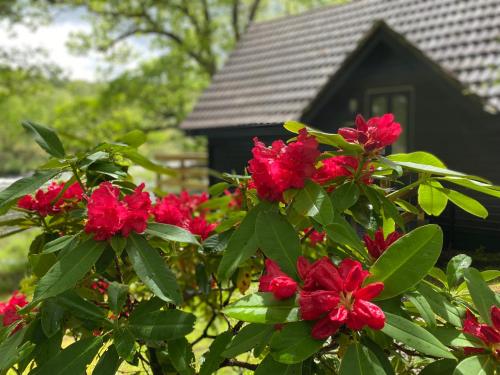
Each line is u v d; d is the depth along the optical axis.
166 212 1.78
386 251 1.11
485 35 7.14
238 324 1.58
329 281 1.03
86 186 1.74
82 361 1.19
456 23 7.69
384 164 1.42
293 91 8.58
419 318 1.38
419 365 1.43
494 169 2.83
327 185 1.46
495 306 1.11
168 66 17.50
